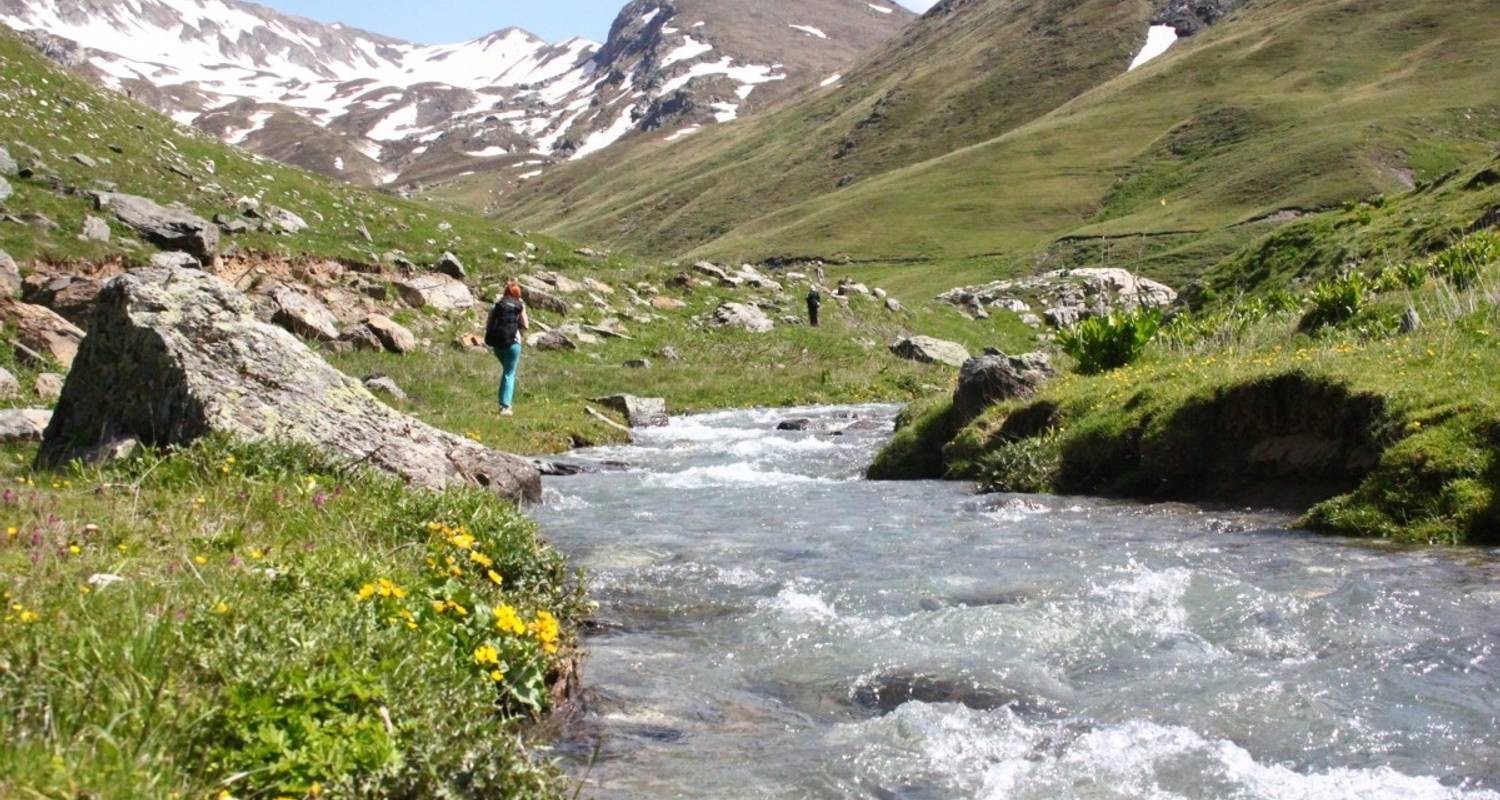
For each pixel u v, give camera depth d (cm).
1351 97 12281
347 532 770
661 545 1118
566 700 641
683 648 757
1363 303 2116
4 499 744
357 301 3186
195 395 1029
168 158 4078
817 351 3909
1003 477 1574
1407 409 1185
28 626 456
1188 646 723
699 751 569
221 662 450
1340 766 535
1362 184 9544
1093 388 1694
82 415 1106
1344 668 666
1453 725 576
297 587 579
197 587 556
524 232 5594
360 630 512
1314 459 1279
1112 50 17888
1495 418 1095
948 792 514
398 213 4928
